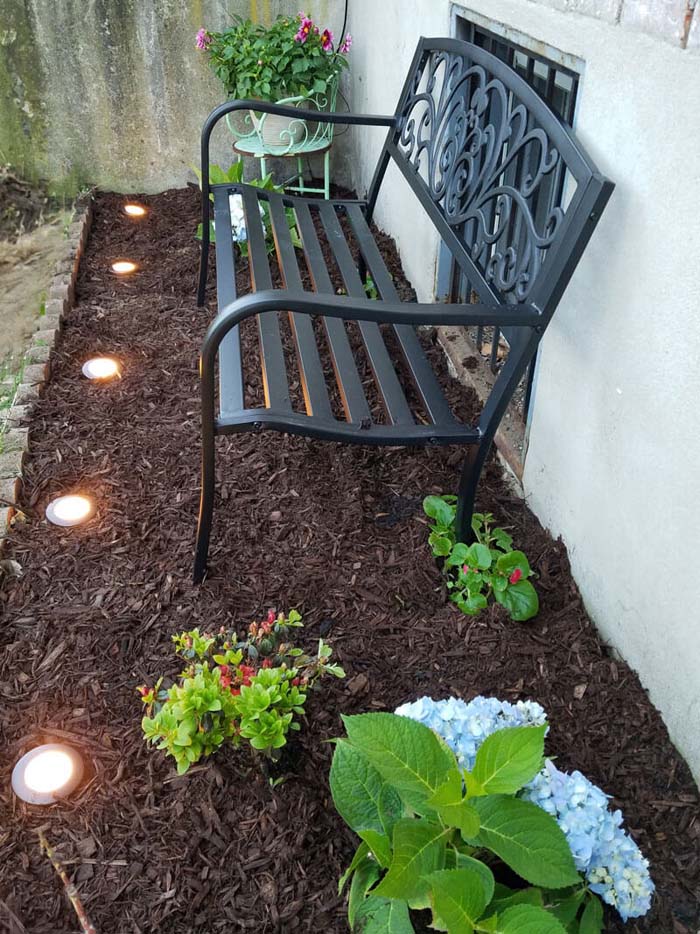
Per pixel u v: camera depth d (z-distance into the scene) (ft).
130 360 8.47
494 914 3.37
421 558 5.99
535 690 5.02
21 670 5.17
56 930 3.89
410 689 5.05
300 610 5.58
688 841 4.24
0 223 12.98
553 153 5.00
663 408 4.35
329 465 6.94
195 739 4.25
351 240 10.89
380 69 10.51
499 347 8.33
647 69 4.16
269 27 12.32
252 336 8.67
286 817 4.35
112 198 12.95
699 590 4.22
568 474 5.71
